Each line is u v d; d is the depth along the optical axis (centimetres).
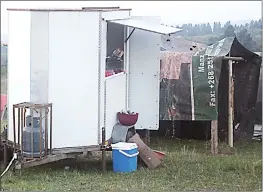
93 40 785
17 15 781
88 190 673
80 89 778
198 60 988
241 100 1148
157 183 717
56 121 764
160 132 1189
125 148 790
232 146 1048
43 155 746
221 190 681
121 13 874
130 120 859
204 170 805
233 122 1116
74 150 777
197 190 680
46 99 758
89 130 790
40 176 757
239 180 740
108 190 673
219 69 977
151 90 973
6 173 763
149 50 966
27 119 741
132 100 970
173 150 1023
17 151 755
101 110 802
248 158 918
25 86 770
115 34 934
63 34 760
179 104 1053
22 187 684
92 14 781
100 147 795
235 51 1108
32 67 757
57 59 759
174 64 1068
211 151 980
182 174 775
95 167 838
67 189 677
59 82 762
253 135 1166
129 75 962
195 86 990
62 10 756
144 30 878
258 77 1145
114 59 936
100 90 797
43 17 750
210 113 981
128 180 736
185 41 1234
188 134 1173
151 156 832
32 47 754
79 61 774
